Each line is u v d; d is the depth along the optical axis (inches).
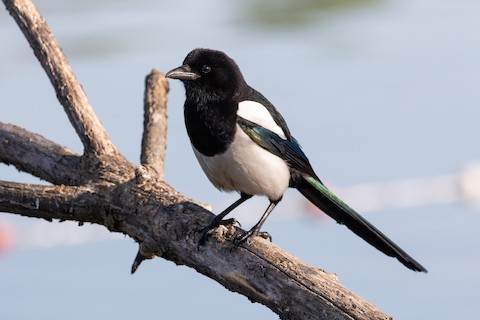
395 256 459.5
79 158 444.8
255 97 456.1
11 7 460.8
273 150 443.5
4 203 428.1
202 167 455.8
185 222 397.1
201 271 395.9
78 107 450.3
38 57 460.1
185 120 454.3
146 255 410.6
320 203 473.4
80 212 421.7
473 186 691.4
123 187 417.4
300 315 354.6
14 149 459.5
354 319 340.2
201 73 449.4
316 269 359.3
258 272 368.2
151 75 496.1
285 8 975.0
